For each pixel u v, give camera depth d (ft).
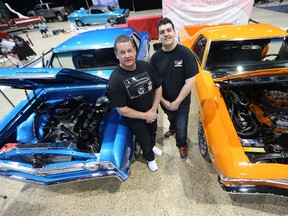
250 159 5.60
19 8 73.56
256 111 6.99
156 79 6.32
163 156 9.02
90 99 9.11
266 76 7.33
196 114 11.64
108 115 7.60
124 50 5.11
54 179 6.24
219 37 8.83
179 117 7.66
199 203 6.84
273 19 30.81
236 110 7.27
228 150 5.59
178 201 7.00
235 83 7.22
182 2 21.80
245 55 9.29
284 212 6.31
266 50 9.24
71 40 11.30
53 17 61.77
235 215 6.36
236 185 5.39
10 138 7.52
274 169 5.11
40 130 7.26
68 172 6.23
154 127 7.77
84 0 72.95
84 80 6.99
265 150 5.85
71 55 10.75
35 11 60.80
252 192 5.33
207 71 8.70
